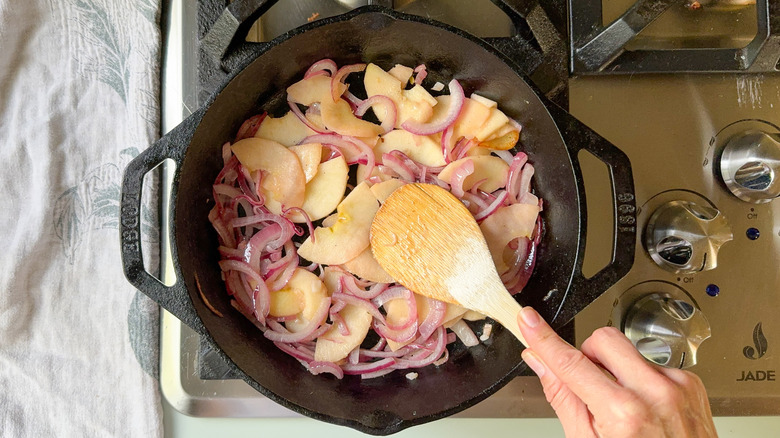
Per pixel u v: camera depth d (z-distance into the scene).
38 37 0.49
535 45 0.44
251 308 0.46
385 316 0.49
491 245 0.47
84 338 0.47
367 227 0.46
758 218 0.45
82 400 0.46
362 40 0.44
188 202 0.41
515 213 0.47
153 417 0.46
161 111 0.48
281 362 0.45
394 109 0.47
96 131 0.49
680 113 0.45
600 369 0.33
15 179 0.49
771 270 0.45
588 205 0.45
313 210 0.47
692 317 0.41
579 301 0.38
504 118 0.47
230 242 0.46
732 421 0.47
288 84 0.47
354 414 0.40
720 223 0.40
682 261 0.42
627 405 0.31
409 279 0.44
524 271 0.48
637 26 0.41
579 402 0.35
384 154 0.48
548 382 0.36
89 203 0.49
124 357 0.47
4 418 0.46
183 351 0.45
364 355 0.47
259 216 0.46
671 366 0.41
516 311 0.41
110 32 0.49
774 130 0.45
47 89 0.49
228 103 0.42
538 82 0.44
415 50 0.45
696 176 0.45
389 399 0.44
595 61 0.43
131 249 0.36
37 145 0.49
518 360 0.41
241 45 0.43
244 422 0.46
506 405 0.46
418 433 0.47
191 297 0.37
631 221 0.38
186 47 0.46
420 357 0.47
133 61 0.48
